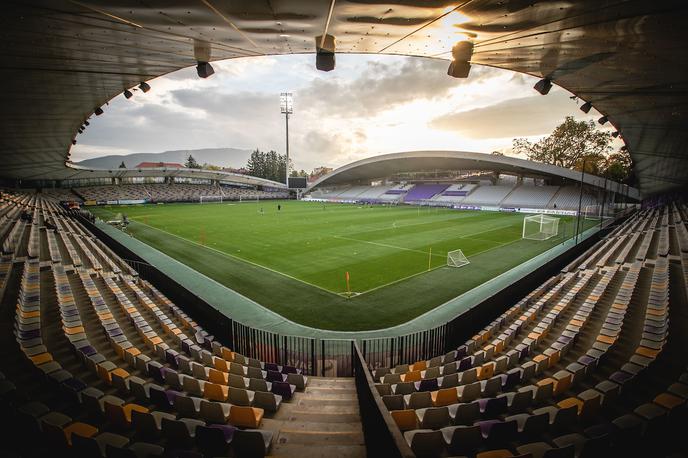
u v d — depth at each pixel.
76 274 14.72
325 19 5.83
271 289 16.44
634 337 8.71
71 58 8.66
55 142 24.44
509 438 4.88
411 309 14.05
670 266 14.23
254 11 5.37
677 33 5.62
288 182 83.19
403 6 5.08
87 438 4.16
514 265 20.72
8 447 4.49
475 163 61.16
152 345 9.20
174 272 19.30
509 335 9.84
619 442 4.07
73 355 8.14
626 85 9.51
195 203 70.81
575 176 50.81
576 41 6.53
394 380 7.39
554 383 6.54
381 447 3.40
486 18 5.55
